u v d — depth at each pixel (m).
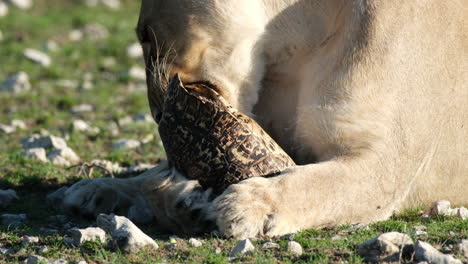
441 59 16.36
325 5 16.95
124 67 47.09
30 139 27.92
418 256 12.90
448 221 16.19
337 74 16.11
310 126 16.41
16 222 18.00
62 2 67.06
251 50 17.45
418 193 17.48
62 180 22.70
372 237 14.51
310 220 15.26
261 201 14.89
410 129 15.99
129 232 14.12
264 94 18.06
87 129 31.25
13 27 56.38
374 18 15.96
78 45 52.50
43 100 37.66
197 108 15.47
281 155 15.82
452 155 17.42
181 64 17.62
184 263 13.30
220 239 14.78
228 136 15.36
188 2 17.30
